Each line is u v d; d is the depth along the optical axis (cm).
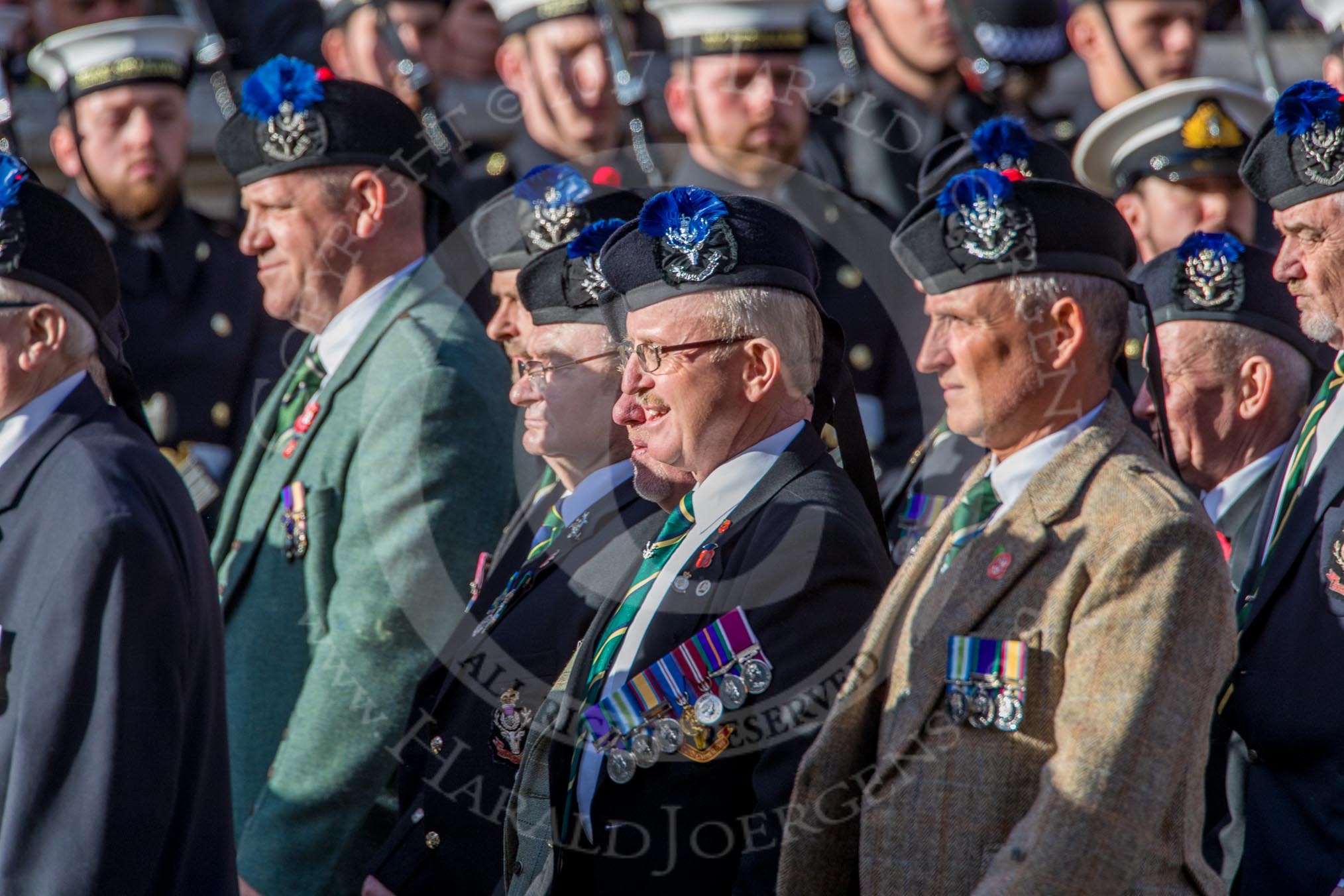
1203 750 797
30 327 985
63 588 906
